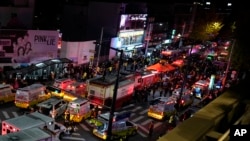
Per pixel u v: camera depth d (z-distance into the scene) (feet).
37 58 149.18
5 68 139.95
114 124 91.35
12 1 152.56
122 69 169.07
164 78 156.97
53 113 101.19
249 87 45.83
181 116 111.96
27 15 158.20
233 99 38.91
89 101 108.68
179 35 281.13
